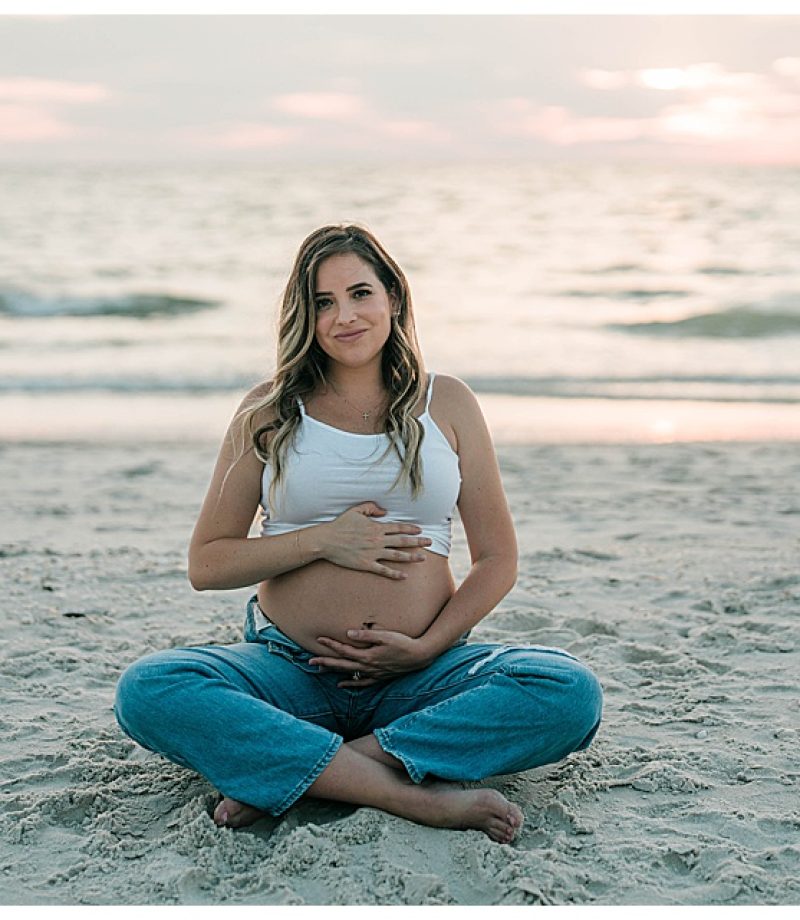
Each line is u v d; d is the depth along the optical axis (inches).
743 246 1090.1
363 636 126.3
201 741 121.1
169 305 770.2
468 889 110.0
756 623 185.2
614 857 115.5
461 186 1956.2
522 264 992.2
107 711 154.2
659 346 626.5
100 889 111.1
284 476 129.0
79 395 496.1
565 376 544.7
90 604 200.5
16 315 729.0
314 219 1338.6
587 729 125.8
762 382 526.9
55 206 1412.4
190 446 388.2
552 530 263.1
